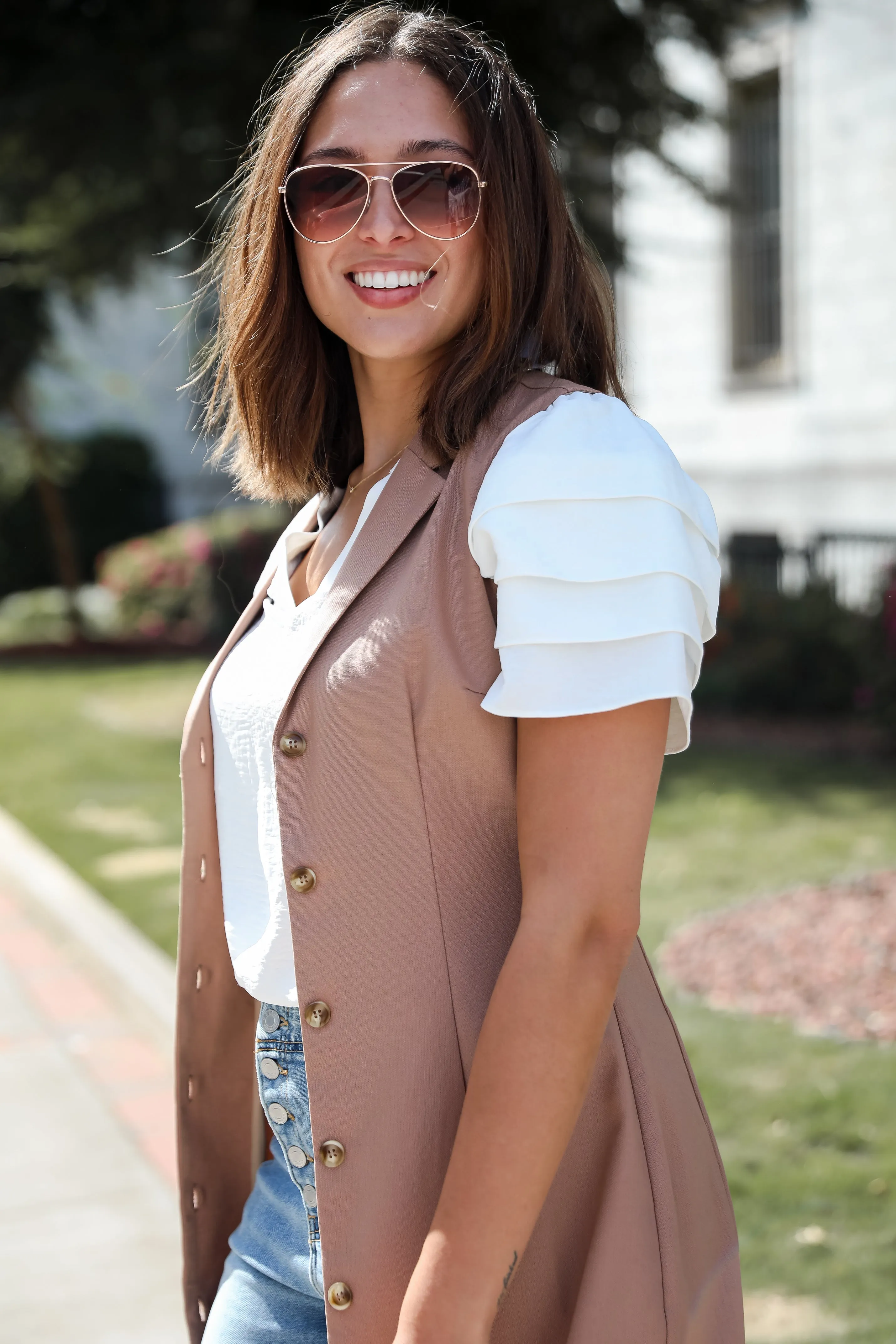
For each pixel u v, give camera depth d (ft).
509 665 3.29
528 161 4.04
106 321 63.05
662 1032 3.90
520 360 3.95
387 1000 3.59
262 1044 4.07
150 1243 9.51
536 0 23.52
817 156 35.12
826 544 32.91
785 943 14.38
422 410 3.96
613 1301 3.48
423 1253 3.21
